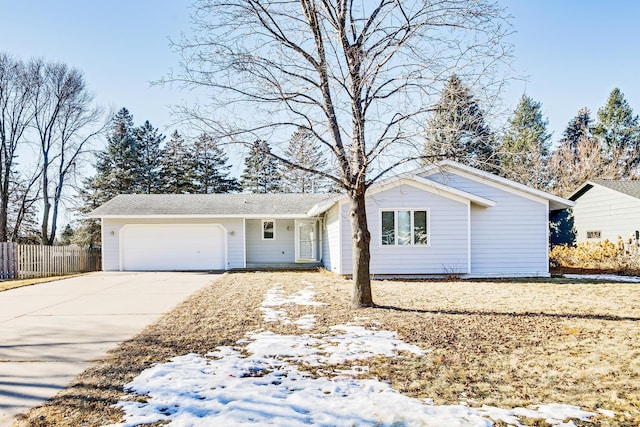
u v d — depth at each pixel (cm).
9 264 1612
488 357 500
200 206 2075
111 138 3509
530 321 688
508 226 1487
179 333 631
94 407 366
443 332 616
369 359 495
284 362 486
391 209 1407
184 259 1958
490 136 729
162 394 391
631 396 386
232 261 1978
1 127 2589
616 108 4084
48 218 2778
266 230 2189
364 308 803
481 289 1111
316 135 739
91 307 871
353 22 751
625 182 2016
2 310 843
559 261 1992
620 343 555
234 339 590
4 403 378
